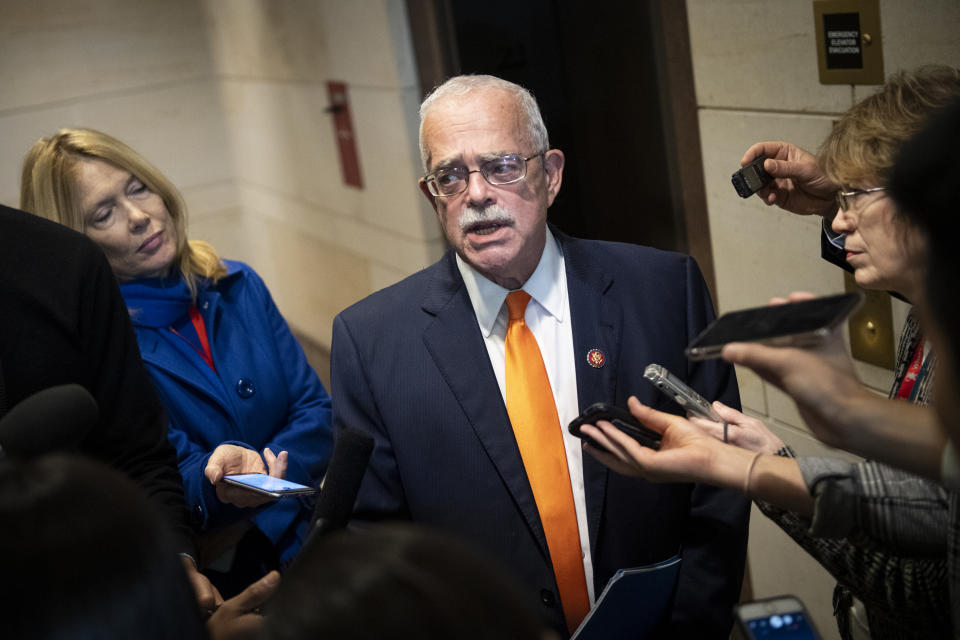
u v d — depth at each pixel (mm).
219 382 2078
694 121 2436
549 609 1516
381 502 1586
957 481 875
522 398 1549
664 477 1172
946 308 765
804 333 903
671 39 2430
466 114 1505
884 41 1824
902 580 1171
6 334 1381
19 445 946
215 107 5703
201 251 2207
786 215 2207
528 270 1569
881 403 917
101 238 2021
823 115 2031
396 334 1624
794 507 1121
